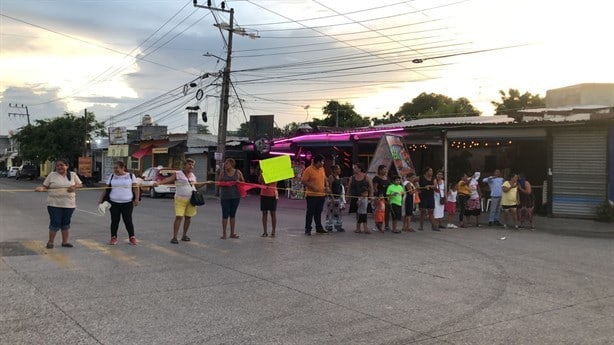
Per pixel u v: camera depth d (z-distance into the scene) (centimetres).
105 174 5491
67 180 1006
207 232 1271
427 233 1358
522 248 1134
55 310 589
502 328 559
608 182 1773
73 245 1034
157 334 517
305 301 648
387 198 1342
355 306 631
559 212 1845
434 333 538
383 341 511
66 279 737
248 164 3509
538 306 648
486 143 2228
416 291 709
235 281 745
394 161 1706
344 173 2894
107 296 651
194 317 574
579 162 1822
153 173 2922
